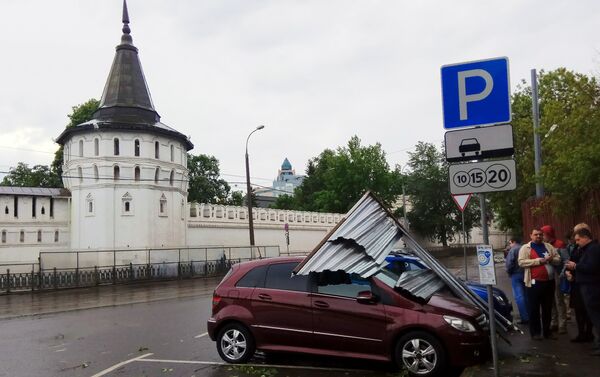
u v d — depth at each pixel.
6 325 14.64
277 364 8.84
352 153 75.06
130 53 45.03
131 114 43.06
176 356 9.75
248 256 43.97
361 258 8.14
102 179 40.56
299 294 8.58
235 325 8.91
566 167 12.95
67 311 17.83
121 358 9.74
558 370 7.39
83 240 40.91
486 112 6.71
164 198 43.03
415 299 8.00
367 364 8.77
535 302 9.81
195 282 33.34
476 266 37.22
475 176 6.65
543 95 17.33
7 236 39.16
